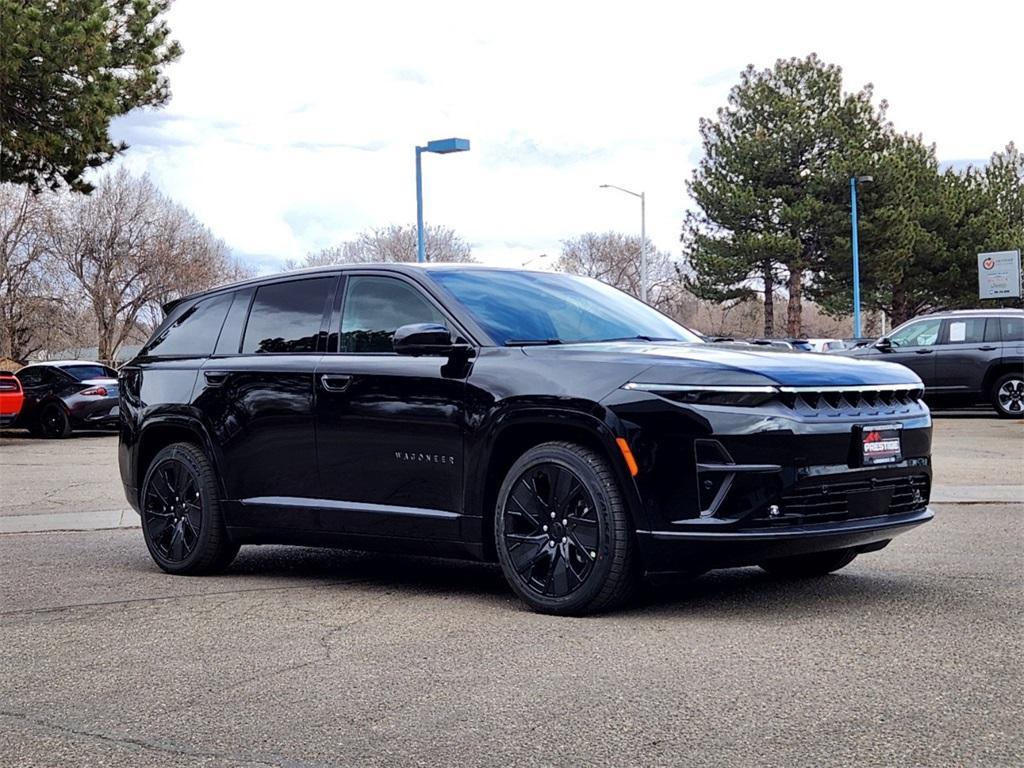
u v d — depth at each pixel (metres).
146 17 25.64
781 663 4.62
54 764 3.70
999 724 3.80
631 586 5.54
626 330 6.59
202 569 7.23
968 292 54.00
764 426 5.24
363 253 70.56
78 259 56.81
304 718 4.09
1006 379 21.00
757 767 3.46
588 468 5.51
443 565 7.59
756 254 46.38
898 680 4.35
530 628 5.40
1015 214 61.12
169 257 57.97
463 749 3.71
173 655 5.09
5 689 4.59
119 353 62.38
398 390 6.23
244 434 6.96
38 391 24.16
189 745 3.84
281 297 7.18
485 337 6.10
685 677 4.46
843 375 5.55
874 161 45.78
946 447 15.36
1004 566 6.82
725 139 48.94
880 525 5.53
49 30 22.67
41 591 6.73
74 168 24.89
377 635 5.36
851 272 47.19
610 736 3.79
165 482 7.38
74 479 14.27
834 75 48.19
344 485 6.49
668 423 5.34
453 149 27.11
